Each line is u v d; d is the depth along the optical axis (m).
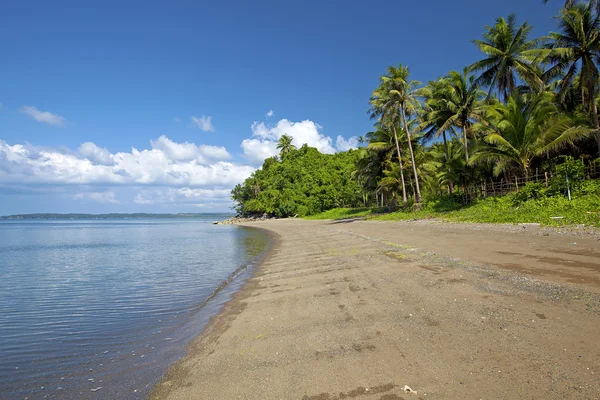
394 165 39.22
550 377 3.46
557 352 3.90
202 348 5.60
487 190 29.81
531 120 23.27
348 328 5.45
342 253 13.78
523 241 11.30
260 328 6.11
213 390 4.10
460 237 14.06
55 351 6.10
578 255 8.47
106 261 19.53
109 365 5.36
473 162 26.22
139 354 5.71
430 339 4.65
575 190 18.52
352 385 3.77
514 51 27.69
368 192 55.72
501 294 6.07
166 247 27.61
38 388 4.72
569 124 21.17
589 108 24.33
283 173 85.56
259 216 97.31
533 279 6.71
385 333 5.05
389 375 3.88
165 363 5.20
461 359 4.02
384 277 8.47
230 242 30.08
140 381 4.66
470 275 7.57
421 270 8.65
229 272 13.88
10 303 9.87
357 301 6.83
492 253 9.77
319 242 20.31
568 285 6.12
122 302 9.64
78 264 18.48
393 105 34.50
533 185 21.28
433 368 3.91
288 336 5.50
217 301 8.94
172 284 11.93
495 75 29.25
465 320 5.13
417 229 19.83
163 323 7.46
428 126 36.28
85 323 7.76
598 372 3.44
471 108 31.02
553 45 25.41
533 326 4.62
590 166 21.14
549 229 13.20
